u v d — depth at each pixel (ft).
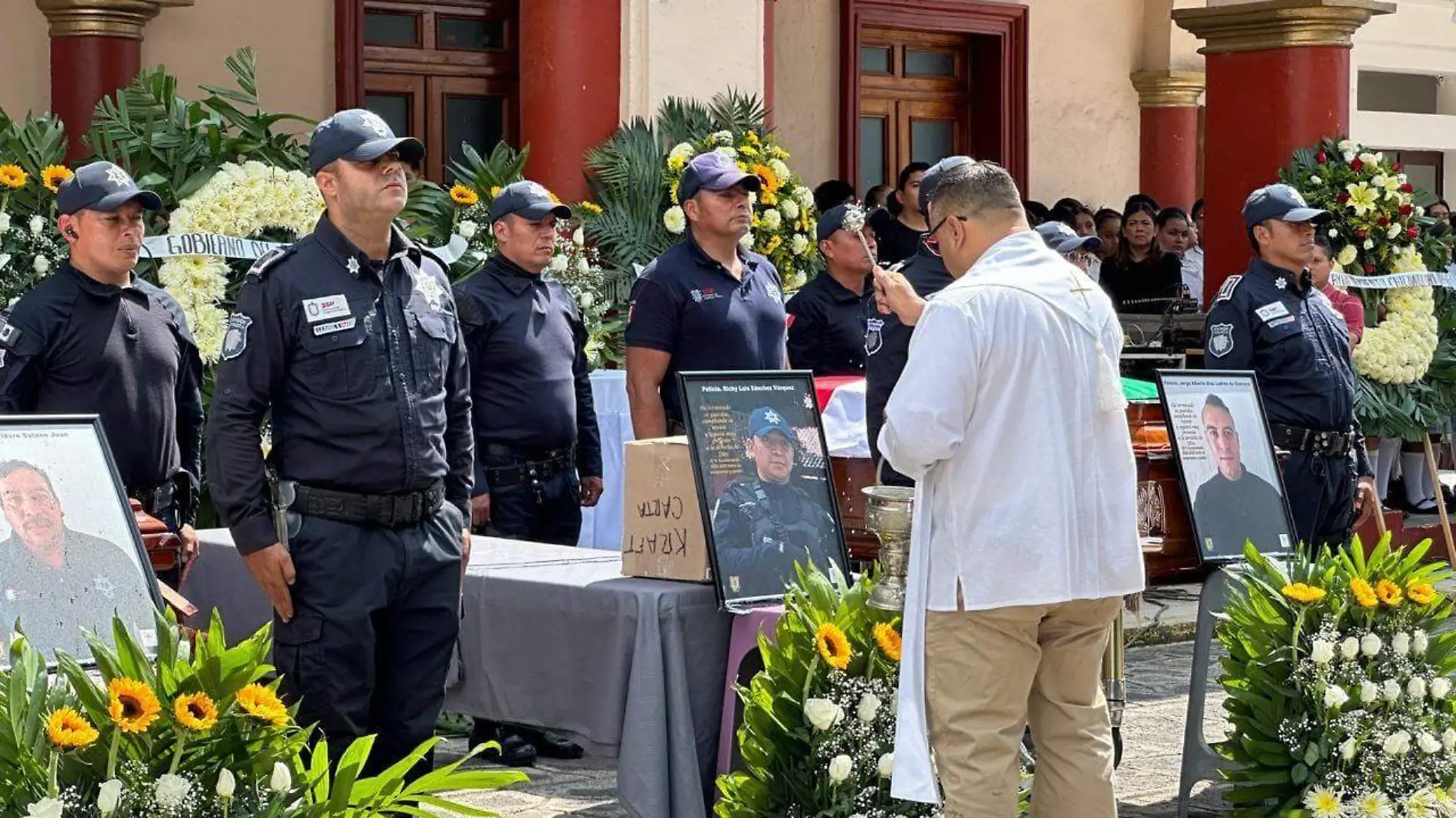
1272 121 36.63
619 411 28.48
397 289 16.16
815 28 49.21
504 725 21.04
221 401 15.67
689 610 16.85
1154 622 29.32
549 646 17.39
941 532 14.76
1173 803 20.34
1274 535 20.10
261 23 39.45
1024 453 14.60
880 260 36.99
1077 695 15.28
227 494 15.67
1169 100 55.26
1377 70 60.39
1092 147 54.70
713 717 17.08
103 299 19.26
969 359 14.47
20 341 18.81
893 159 51.72
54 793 10.96
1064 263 15.28
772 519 17.30
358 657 15.81
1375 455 36.65
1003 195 15.30
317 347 15.67
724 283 21.65
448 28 42.16
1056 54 53.78
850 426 21.13
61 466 12.91
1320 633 18.22
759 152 33.24
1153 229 41.57
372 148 15.62
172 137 26.40
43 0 36.19
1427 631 18.83
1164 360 36.86
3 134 25.29
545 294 22.82
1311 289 24.11
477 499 22.06
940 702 14.80
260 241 24.68
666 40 35.35
